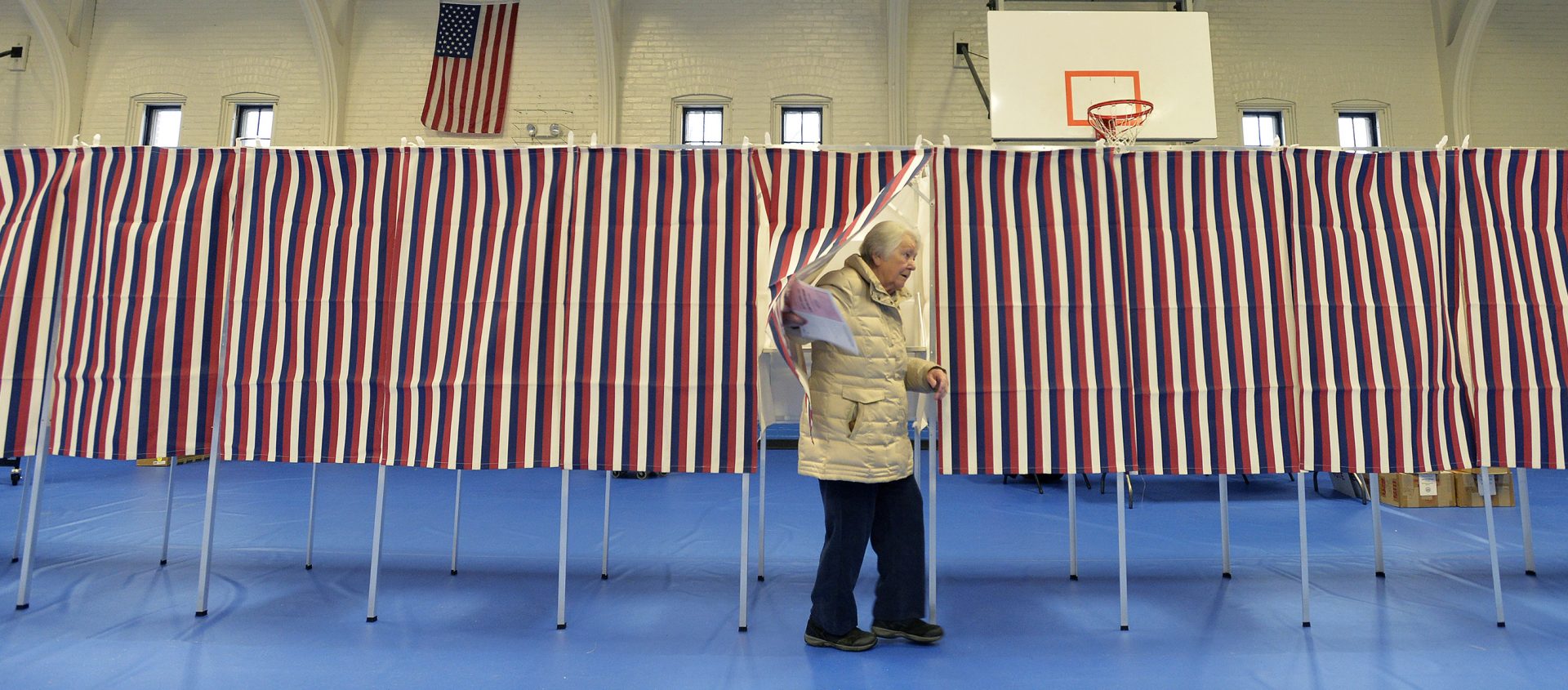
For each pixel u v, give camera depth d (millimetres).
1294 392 3023
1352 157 3156
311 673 2496
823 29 11508
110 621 2959
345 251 3119
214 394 3078
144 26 11758
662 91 11484
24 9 11633
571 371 2994
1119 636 2898
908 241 2670
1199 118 6695
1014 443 2977
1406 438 3012
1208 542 4555
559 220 3094
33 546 3131
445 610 3184
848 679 2486
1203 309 3062
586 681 2457
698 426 2957
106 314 3090
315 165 3168
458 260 3090
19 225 3164
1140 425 3004
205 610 3090
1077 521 5277
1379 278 3090
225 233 3139
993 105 6734
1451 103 10953
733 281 3025
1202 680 2480
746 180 3096
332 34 11250
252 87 11562
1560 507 5719
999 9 9922
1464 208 3131
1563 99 11016
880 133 11328
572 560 4066
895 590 2789
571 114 11430
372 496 6359
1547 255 3113
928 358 3109
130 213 3139
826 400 2594
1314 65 11164
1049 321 3041
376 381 3049
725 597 3402
